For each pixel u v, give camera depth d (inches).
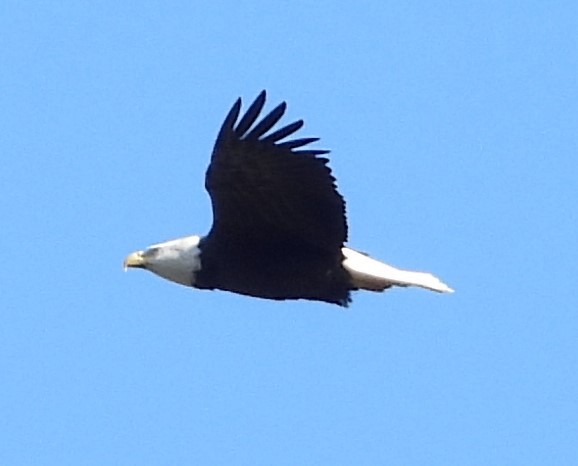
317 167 808.3
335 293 836.0
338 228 821.9
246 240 834.8
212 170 815.1
